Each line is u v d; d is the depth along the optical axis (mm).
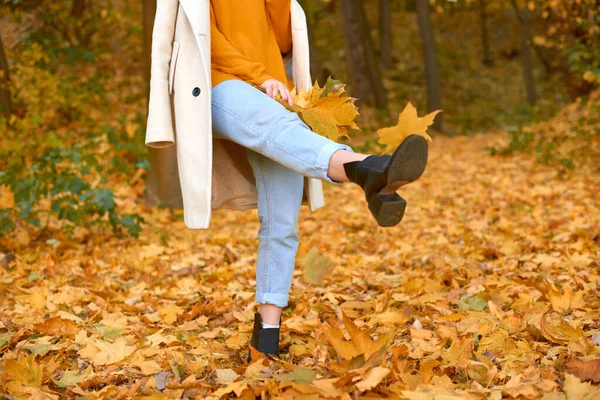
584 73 7727
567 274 3740
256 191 2766
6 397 2115
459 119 18562
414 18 25422
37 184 5012
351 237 5758
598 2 8562
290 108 2398
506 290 3400
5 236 5016
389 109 17453
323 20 22062
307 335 2879
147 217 6219
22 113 8211
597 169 8375
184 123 2471
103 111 10492
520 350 2445
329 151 2160
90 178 7066
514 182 8289
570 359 2225
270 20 2691
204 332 3020
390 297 3271
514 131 10742
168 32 2541
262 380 2197
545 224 5578
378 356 2092
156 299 3682
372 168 2010
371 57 16578
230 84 2447
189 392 2207
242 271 4383
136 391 2221
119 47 12820
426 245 5125
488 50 24375
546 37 10820
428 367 2193
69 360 2648
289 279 2555
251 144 2357
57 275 4195
